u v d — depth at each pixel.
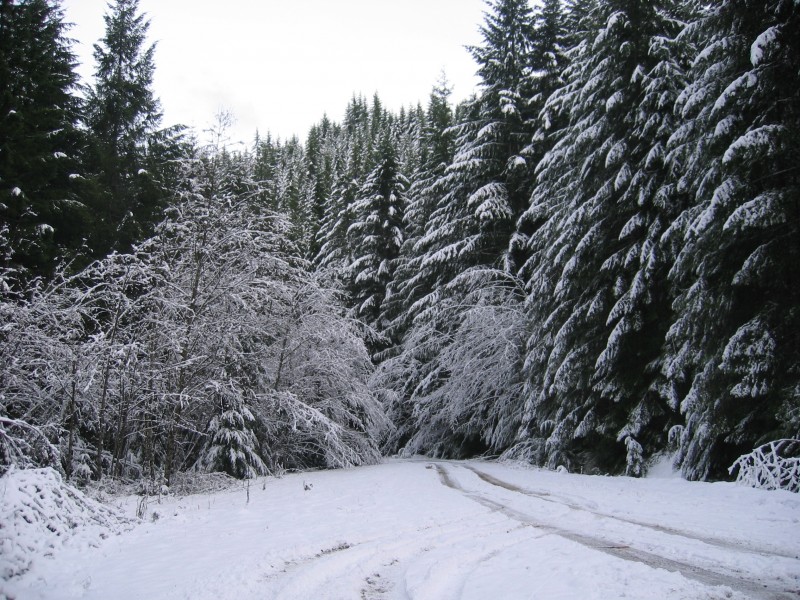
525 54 23.45
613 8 15.77
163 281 13.54
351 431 19.30
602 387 13.87
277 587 4.55
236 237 14.86
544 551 5.34
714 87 10.97
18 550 5.60
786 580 4.23
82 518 7.13
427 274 23.97
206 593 4.44
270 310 17.31
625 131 15.16
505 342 19.86
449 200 24.55
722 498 8.19
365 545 5.99
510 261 21.11
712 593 3.92
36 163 13.56
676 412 12.66
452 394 21.20
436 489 10.77
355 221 31.33
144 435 13.34
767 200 9.52
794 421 9.03
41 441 10.45
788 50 9.69
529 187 22.22
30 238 13.11
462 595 4.13
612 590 4.01
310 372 19.19
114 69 21.77
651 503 8.08
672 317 13.18
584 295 15.34
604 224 14.84
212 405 15.23
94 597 4.55
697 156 11.20
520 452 17.55
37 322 11.60
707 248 10.62
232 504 9.98
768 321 9.79
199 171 14.70
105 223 16.97
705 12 12.34
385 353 26.66
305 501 9.87
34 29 16.38
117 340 13.02
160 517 8.63
